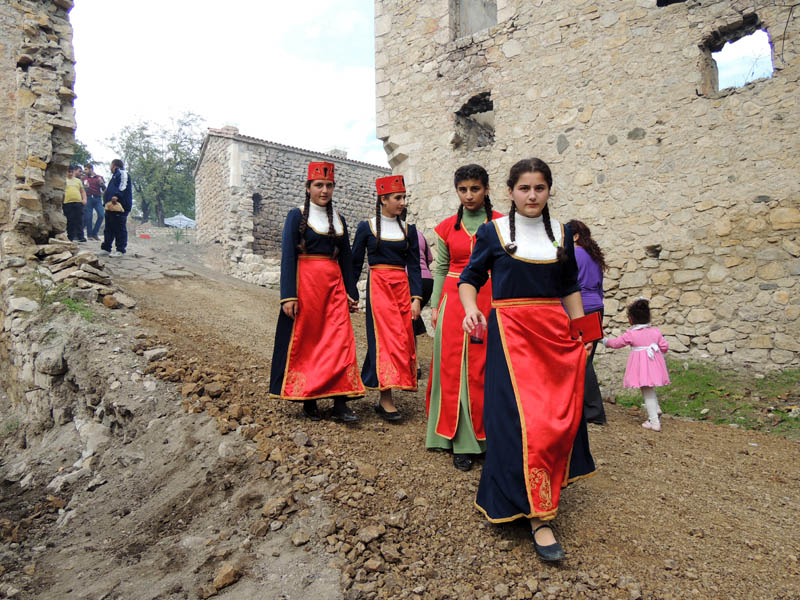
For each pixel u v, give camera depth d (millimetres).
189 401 4160
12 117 7430
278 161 18922
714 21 7129
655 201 7438
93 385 4652
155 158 35875
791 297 6398
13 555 3020
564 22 8375
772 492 3365
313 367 3836
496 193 8969
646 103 7590
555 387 2525
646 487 3346
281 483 3051
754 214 6699
